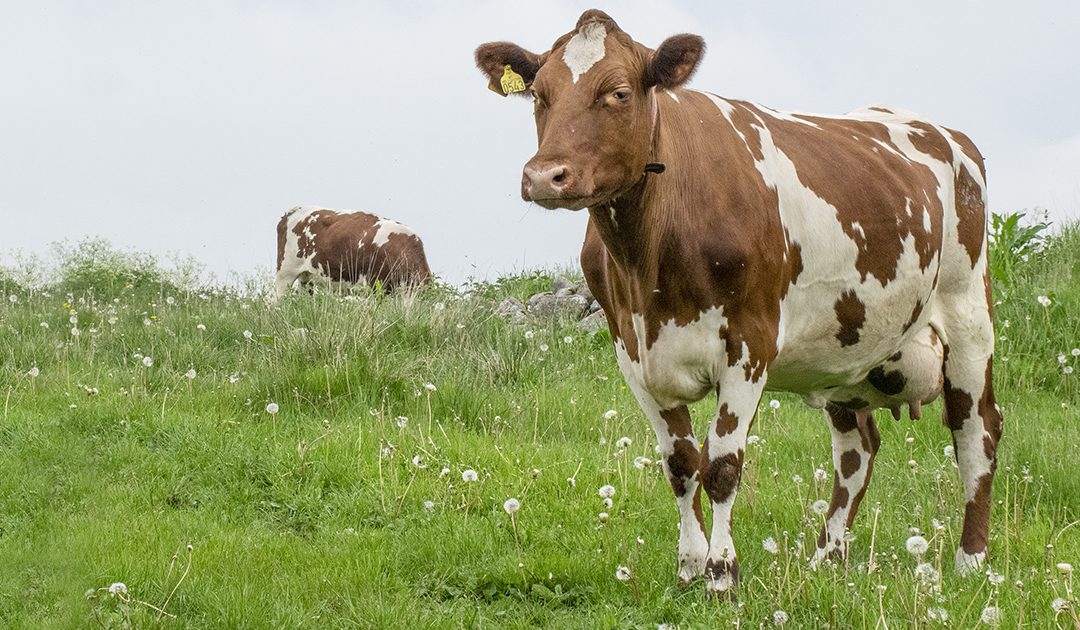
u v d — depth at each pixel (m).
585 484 8.37
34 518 7.61
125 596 6.02
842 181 6.94
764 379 6.38
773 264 6.35
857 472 7.71
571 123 5.70
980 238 7.91
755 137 6.70
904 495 8.32
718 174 6.29
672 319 6.24
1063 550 6.97
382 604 6.24
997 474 8.57
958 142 8.21
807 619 5.81
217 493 8.18
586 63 5.84
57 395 10.22
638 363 6.48
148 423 9.29
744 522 7.73
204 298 16.84
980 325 7.79
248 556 6.92
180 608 6.24
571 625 6.14
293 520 7.89
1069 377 11.53
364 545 7.26
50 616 6.10
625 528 7.48
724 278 6.16
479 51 6.55
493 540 7.28
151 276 20.41
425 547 7.12
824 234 6.73
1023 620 5.55
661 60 5.86
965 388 7.73
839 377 7.25
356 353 11.26
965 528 7.34
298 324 12.97
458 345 12.62
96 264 20.05
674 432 6.62
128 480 8.30
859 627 5.60
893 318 7.20
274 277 23.30
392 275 21.73
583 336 13.48
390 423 9.69
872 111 8.29
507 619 6.24
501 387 11.52
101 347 13.04
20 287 18.84
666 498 8.17
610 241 6.22
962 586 6.26
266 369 10.99
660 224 6.11
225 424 9.48
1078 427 9.73
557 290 16.64
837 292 6.86
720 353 6.26
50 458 8.55
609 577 6.68
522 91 6.42
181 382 11.12
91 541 7.03
